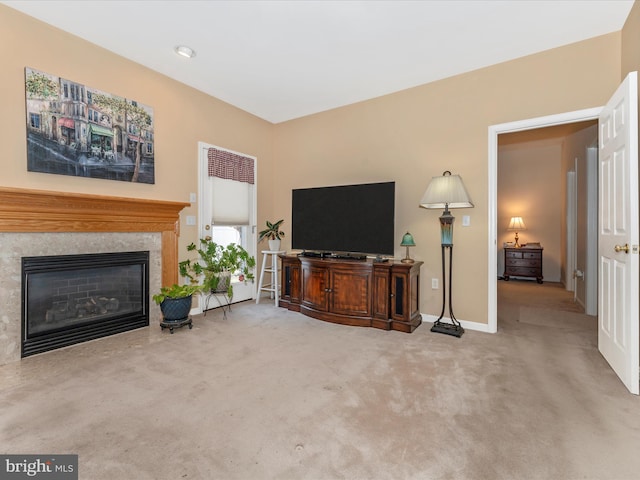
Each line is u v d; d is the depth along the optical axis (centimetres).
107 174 289
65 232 266
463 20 248
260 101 402
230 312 387
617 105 218
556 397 190
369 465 135
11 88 236
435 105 345
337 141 419
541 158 655
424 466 134
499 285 600
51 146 254
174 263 346
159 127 332
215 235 402
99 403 182
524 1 227
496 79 311
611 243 229
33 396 189
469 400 187
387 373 222
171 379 212
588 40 270
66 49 263
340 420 167
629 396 191
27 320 248
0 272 233
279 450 144
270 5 232
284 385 205
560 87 282
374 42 277
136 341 285
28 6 233
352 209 368
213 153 386
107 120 289
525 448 145
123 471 131
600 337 255
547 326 336
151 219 323
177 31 264
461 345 278
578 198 458
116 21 251
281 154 476
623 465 135
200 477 128
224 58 305
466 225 328
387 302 322
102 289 299
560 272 639
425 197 304
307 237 404
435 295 346
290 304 398
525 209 673
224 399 187
